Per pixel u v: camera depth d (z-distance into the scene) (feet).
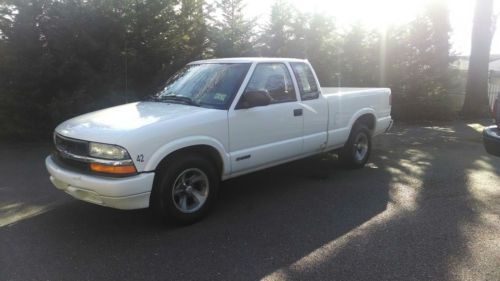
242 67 17.65
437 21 44.55
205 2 36.17
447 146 30.99
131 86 32.01
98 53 30.91
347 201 18.15
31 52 30.22
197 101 17.02
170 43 33.47
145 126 14.17
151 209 14.94
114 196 13.51
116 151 13.57
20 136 31.68
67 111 29.68
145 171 13.92
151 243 14.02
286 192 19.38
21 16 29.43
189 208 15.53
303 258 12.94
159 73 32.27
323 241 14.14
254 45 38.09
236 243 14.01
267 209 17.16
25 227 15.39
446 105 46.06
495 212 16.88
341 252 13.32
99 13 30.22
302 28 39.14
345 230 15.05
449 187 20.27
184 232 14.90
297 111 19.02
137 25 31.89
